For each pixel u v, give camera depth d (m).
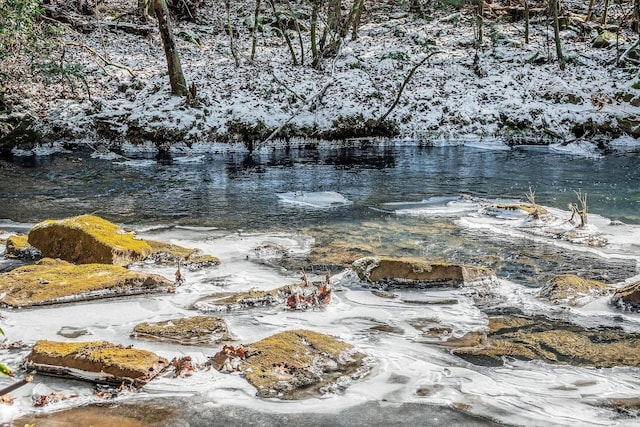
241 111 16.09
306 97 17.11
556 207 9.98
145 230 8.70
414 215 9.48
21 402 4.03
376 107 16.95
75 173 12.86
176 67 16.19
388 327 5.36
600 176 12.48
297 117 16.28
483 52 20.28
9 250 7.38
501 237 8.22
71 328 5.20
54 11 20.22
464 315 5.62
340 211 9.80
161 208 10.08
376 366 4.62
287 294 6.04
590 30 21.50
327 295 5.86
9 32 13.83
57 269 6.43
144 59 18.98
